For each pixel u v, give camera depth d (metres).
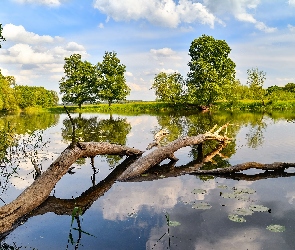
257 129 17.42
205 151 11.39
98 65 52.09
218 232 4.20
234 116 28.89
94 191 6.57
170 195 5.97
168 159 10.12
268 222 4.49
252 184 6.65
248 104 42.44
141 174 7.95
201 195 5.88
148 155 8.78
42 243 4.12
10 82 58.25
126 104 59.50
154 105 49.44
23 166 9.24
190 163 9.32
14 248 4.00
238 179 7.12
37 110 57.06
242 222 4.50
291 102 42.12
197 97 40.75
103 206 5.50
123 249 3.83
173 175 7.77
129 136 16.12
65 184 7.21
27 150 12.05
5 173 8.36
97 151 8.44
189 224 4.50
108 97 51.16
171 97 46.84
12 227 4.75
